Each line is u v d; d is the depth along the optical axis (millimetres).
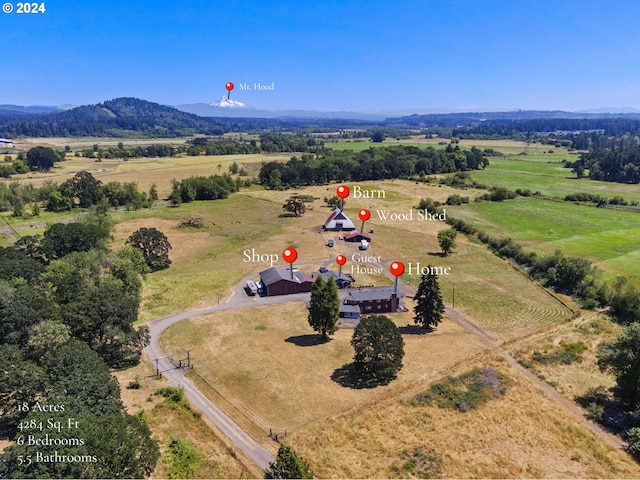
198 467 44625
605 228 139750
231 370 63219
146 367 63781
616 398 58344
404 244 125500
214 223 147500
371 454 47281
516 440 50250
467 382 60500
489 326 77812
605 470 46125
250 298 88938
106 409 43656
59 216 153250
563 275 93875
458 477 44625
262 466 45219
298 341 71875
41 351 52188
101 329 61969
